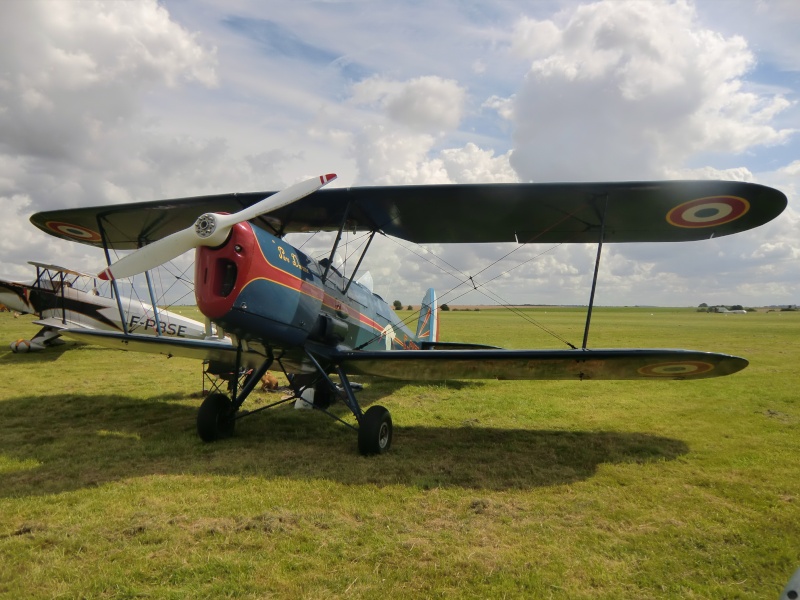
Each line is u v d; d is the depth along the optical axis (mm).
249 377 6652
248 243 4582
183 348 6484
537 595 2420
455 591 2439
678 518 3410
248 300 4570
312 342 5539
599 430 6098
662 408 7445
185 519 3252
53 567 2605
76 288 14680
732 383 9656
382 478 4164
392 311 8547
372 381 10258
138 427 6086
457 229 6652
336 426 6246
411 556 2791
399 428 6227
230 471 4320
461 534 3100
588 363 5176
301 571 2607
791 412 7074
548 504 3652
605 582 2561
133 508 3445
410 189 5391
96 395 8219
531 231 6508
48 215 6754
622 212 5551
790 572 2701
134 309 14836
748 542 3043
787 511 3541
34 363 12188
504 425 6398
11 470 4355
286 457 4801
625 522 3350
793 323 39219
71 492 3764
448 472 4379
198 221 4496
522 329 30250
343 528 3152
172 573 2557
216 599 2332
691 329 29703
